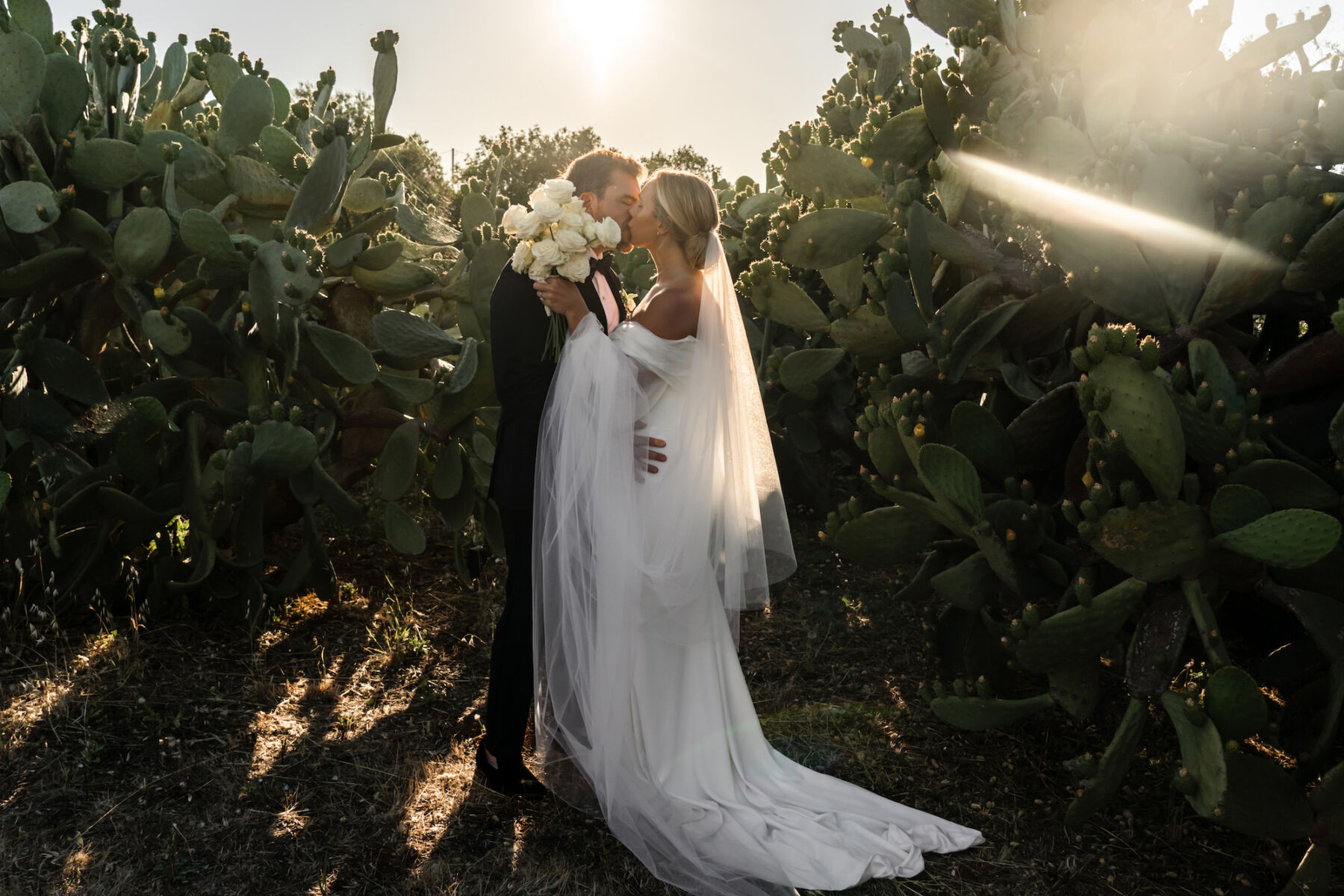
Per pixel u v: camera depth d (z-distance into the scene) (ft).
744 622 13.61
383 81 12.74
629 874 7.90
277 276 11.18
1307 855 6.97
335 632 12.50
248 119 12.21
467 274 13.21
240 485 11.04
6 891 7.16
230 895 7.36
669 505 8.48
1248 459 7.89
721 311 9.06
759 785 8.92
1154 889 7.90
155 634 11.67
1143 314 9.12
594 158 9.07
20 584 11.06
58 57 11.41
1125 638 9.61
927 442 9.63
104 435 11.60
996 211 10.20
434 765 9.41
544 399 9.05
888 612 14.02
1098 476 9.02
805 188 12.00
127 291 11.65
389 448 12.48
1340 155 9.25
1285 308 9.55
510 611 9.07
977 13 10.85
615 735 8.14
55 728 9.26
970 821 8.89
